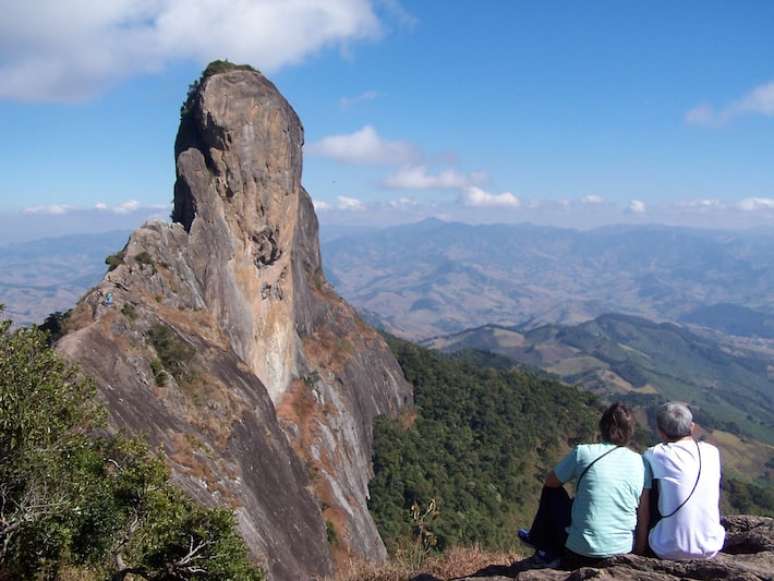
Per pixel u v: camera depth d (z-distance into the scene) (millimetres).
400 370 99812
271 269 62344
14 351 15539
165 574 17281
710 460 8906
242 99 54406
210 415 39625
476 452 90125
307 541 43062
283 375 66500
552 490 9883
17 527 14625
